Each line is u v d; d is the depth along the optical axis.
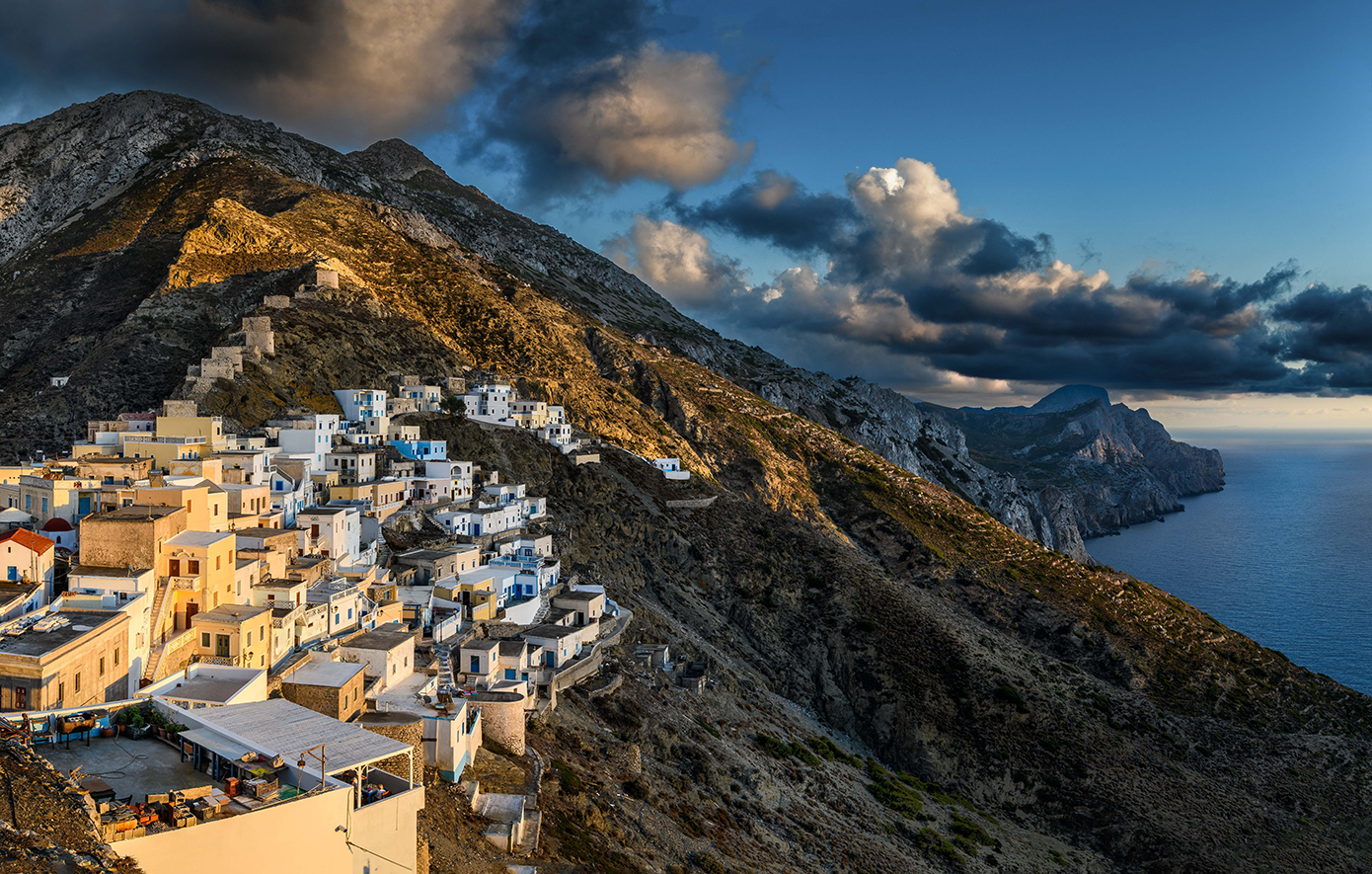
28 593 61.62
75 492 80.56
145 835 29.34
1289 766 159.38
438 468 146.50
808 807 106.75
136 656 58.81
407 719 64.38
